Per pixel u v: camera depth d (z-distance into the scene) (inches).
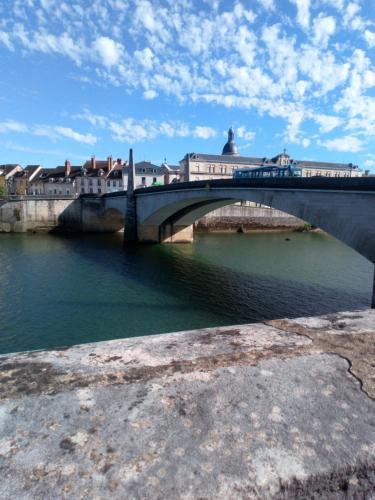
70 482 48.0
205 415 62.8
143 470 50.3
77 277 890.1
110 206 1982.0
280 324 111.8
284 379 75.1
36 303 676.7
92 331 552.4
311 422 62.1
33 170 3646.7
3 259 1112.2
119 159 3641.7
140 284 836.6
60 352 86.7
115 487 47.3
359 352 89.1
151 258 1204.5
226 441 56.7
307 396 69.5
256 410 64.7
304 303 712.4
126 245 1547.7
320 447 56.1
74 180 3262.8
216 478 49.3
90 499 45.1
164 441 56.3
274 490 48.1
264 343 94.0
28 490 46.6
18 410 62.5
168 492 46.6
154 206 1418.6
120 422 60.4
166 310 657.6
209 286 836.6
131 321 598.2
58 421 60.2
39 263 1057.5
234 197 938.7
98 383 71.4
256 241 1803.6
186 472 50.2
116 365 79.3
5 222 1979.6
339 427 61.0
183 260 1183.6
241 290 804.6
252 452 54.4
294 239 1932.8
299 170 1214.9
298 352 88.2
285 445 56.2
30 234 1926.7
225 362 81.7
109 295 741.9
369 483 52.3
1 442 55.1
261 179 827.4
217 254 1332.4
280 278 932.6
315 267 1096.2
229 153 4138.8
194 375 75.4
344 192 601.9
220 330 105.3
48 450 53.7
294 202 727.7
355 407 66.7
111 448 54.6
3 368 77.3
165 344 92.6
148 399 66.7
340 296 763.4
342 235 613.3
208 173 3383.4
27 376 73.6
